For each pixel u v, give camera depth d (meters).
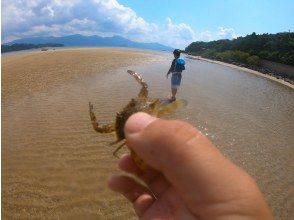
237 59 53.47
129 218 7.11
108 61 31.92
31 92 16.95
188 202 1.62
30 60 30.23
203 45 82.75
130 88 18.66
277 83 31.95
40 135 11.00
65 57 33.25
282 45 48.09
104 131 2.49
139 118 1.69
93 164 9.10
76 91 17.48
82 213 7.21
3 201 7.48
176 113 14.12
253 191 1.57
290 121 16.00
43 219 7.04
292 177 9.88
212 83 24.70
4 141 10.42
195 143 1.58
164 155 1.60
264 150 11.57
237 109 16.83
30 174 8.53
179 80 15.77
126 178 2.09
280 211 8.23
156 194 2.00
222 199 1.55
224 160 1.61
